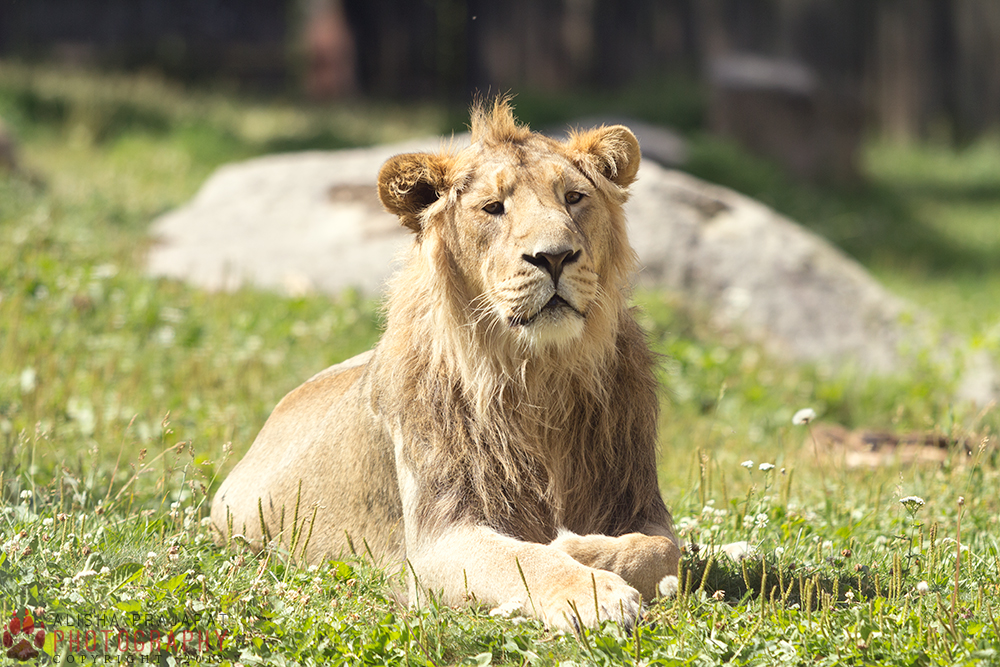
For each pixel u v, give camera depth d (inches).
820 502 361.1
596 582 231.9
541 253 255.6
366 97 2044.8
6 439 365.4
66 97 1424.7
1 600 229.8
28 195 836.0
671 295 699.4
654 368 296.0
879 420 585.0
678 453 439.8
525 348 267.9
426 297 278.8
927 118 1900.8
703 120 1561.3
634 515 273.9
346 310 627.8
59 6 2021.4
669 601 238.5
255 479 328.2
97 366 478.0
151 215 920.3
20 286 555.5
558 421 273.4
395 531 289.1
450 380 269.7
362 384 303.9
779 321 709.9
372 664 224.8
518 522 267.7
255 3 2212.1
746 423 534.9
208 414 437.7
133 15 2096.5
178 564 263.7
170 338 539.5
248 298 629.9
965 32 1897.1
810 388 617.6
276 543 284.5
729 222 767.7
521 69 1946.4
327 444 309.6
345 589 263.7
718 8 1840.6
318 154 844.6
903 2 1871.3
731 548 291.3
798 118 1421.0
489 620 234.7
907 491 358.0
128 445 382.6
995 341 637.3
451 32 2006.6
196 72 2070.6
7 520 280.1
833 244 1177.4
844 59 1863.9
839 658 212.2
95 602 233.3
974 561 282.2
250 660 220.5
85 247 683.4
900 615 233.0
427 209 280.1
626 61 1888.5
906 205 1412.4
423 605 255.9
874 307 740.7
